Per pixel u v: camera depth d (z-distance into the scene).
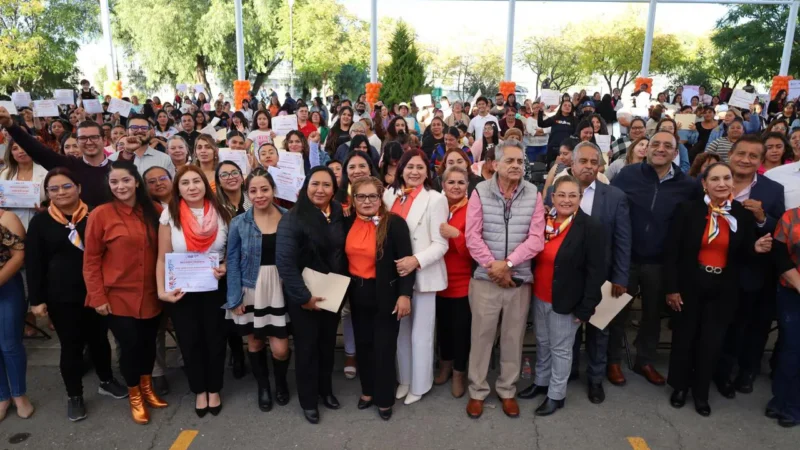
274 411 3.65
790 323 3.40
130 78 32.97
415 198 3.57
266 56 31.36
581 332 4.00
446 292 3.76
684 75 40.28
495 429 3.44
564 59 42.88
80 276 3.45
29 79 29.11
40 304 3.44
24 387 3.57
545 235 3.47
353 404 3.75
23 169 4.69
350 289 3.47
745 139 3.65
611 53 39.16
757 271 3.57
